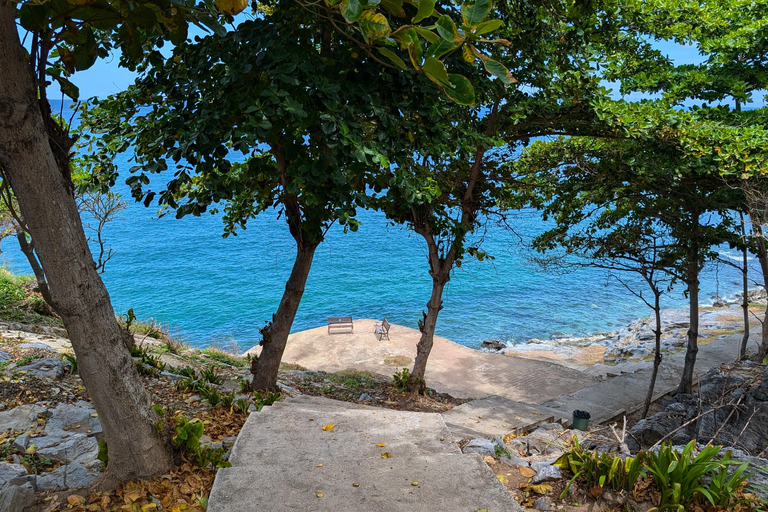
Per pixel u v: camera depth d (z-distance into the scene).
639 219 15.93
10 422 6.25
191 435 5.16
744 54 14.31
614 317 36.81
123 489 4.71
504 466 5.65
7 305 14.48
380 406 12.61
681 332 26.00
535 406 13.40
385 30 1.87
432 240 13.11
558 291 43.56
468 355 23.11
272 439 5.07
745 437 8.41
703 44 14.06
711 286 42.53
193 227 74.94
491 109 12.11
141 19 3.35
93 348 4.50
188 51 7.72
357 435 5.18
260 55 6.40
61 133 4.27
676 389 16.55
